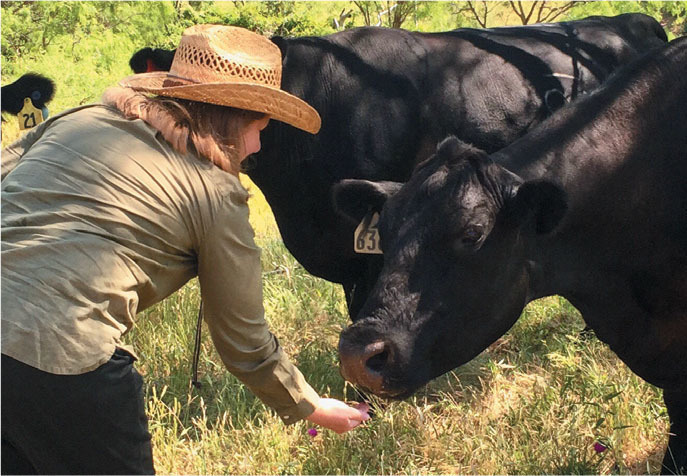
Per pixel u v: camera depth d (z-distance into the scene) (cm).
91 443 230
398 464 388
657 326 354
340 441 395
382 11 1070
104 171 231
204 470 381
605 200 333
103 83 1103
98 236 228
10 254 223
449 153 304
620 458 383
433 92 452
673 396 370
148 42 1149
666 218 341
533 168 328
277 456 391
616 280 346
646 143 341
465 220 289
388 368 289
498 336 316
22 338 219
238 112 246
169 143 239
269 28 1071
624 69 359
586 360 473
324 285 579
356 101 441
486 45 476
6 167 261
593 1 1064
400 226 296
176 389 459
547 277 327
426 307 292
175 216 234
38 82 338
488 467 374
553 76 478
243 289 244
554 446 380
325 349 498
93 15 1160
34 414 223
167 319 514
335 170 440
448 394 441
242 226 242
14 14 1148
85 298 224
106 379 228
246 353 250
